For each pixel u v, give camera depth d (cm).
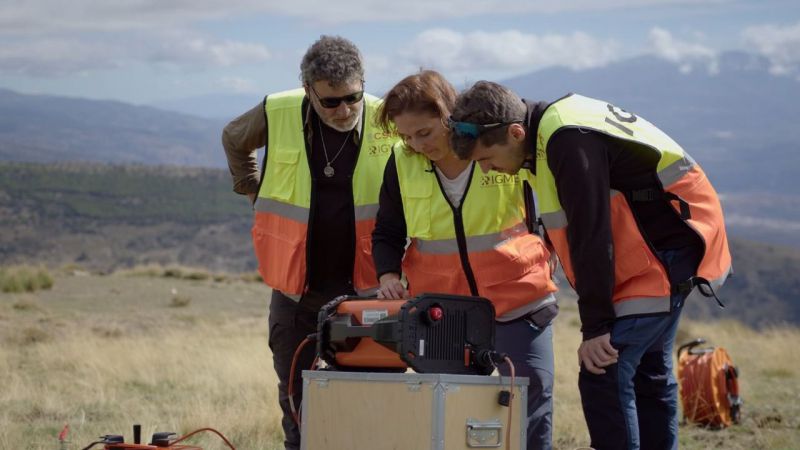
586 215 372
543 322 445
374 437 356
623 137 379
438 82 416
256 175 520
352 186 479
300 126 480
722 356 802
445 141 420
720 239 398
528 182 445
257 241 491
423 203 443
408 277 464
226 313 2120
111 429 695
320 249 482
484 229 438
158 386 946
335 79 445
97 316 1914
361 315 375
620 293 394
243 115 504
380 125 434
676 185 392
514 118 382
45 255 19375
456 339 360
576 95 402
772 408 869
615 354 383
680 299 393
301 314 491
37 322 1728
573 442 690
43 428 704
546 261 452
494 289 439
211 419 717
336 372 368
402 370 376
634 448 393
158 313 2036
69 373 1042
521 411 361
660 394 432
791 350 1319
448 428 340
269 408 729
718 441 726
